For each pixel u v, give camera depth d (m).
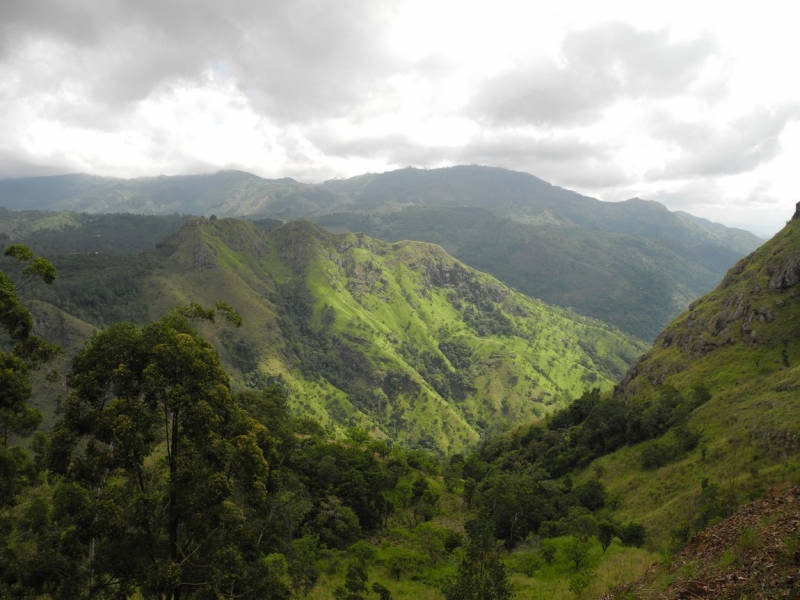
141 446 17.34
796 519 13.66
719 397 75.25
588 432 97.75
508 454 123.88
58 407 18.23
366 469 63.09
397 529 58.91
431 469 98.25
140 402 17.94
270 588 19.45
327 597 33.38
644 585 15.65
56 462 17.42
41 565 16.91
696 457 62.31
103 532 16.39
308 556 37.31
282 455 53.75
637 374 117.50
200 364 18.39
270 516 30.33
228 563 17.69
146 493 17.80
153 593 16.36
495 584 20.83
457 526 62.84
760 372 78.62
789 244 98.19
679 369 101.50
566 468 94.44
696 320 109.75
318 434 77.81
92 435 18.31
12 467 21.30
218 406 18.92
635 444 84.31
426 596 35.62
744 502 37.75
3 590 16.88
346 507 52.47
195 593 17.48
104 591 17.69
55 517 17.05
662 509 52.31
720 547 15.13
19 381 24.41
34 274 26.64
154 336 18.47
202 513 17.48
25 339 27.47
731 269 117.88
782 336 83.69
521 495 60.97
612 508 62.56
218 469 18.03
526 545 49.28
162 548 17.48
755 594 10.89
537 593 28.09
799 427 49.47
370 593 34.88
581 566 34.75
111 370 17.83
